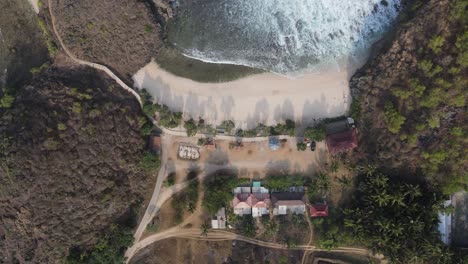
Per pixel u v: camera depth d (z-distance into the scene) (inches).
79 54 3467.0
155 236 3484.3
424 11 3125.0
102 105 3410.4
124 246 3388.3
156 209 3499.0
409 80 3129.9
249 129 3523.6
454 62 2987.2
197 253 3459.6
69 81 3427.7
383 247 3201.3
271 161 3508.9
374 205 3248.0
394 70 3211.1
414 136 3107.8
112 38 3462.1
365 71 3398.1
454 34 3002.0
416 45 3139.8
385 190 3198.8
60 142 3243.1
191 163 3528.5
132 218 3464.6
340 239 3329.2
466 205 3287.4
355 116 3417.8
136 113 3516.2
